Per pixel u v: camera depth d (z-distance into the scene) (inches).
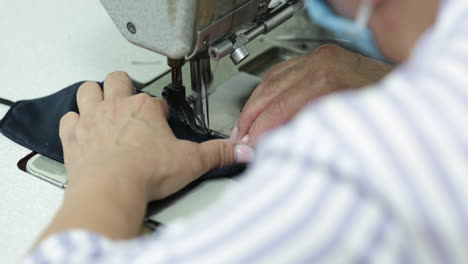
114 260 17.6
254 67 44.4
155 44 31.6
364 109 15.4
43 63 43.4
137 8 30.9
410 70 16.3
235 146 31.7
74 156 29.5
